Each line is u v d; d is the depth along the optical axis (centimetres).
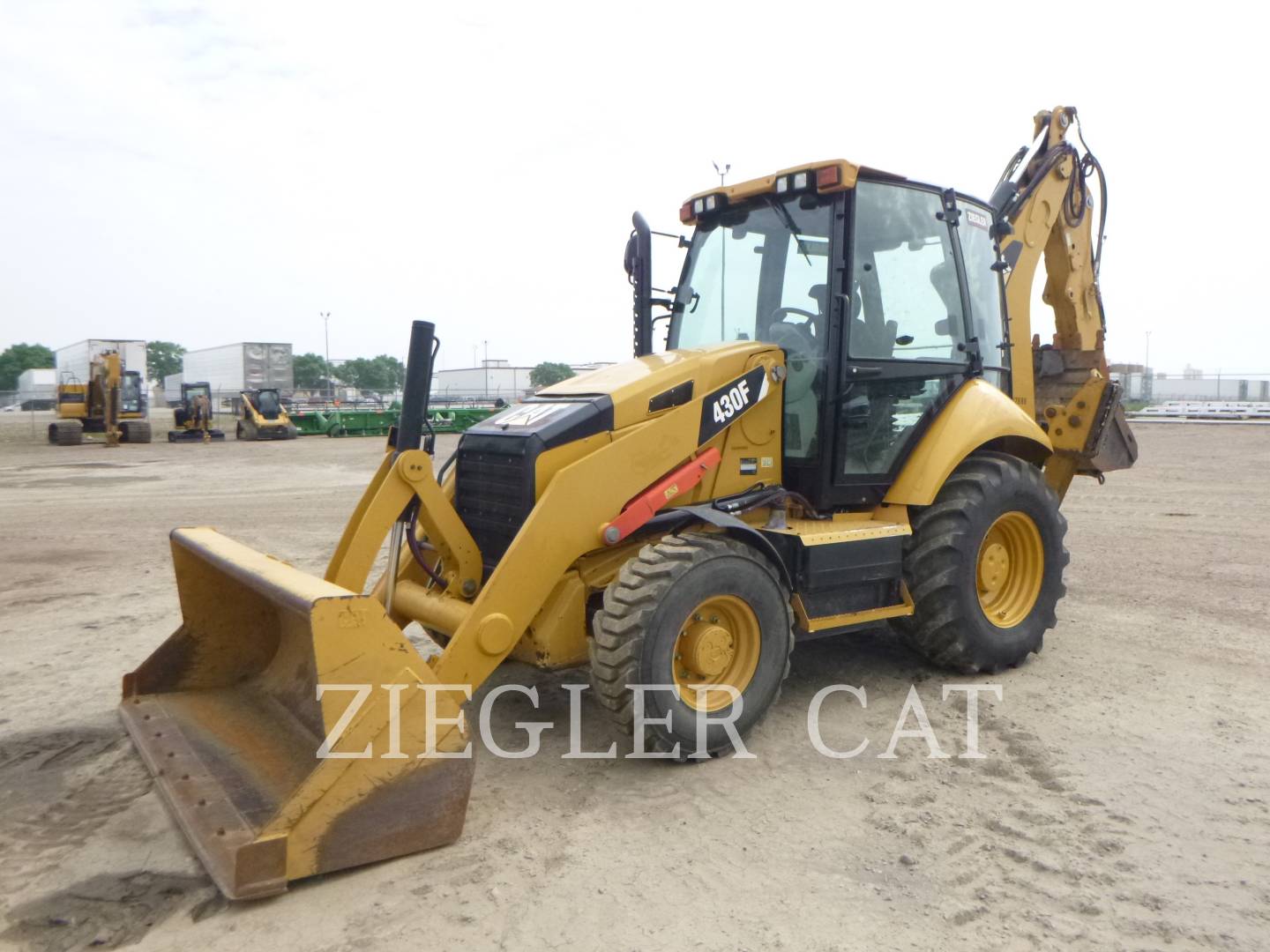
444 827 328
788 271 490
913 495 480
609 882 308
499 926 285
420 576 469
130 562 878
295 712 402
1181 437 2283
